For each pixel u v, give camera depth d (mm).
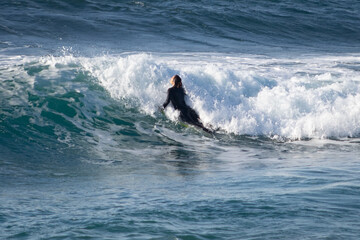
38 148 31234
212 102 40750
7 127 33906
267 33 96562
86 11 97938
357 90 44312
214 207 17781
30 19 87750
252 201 18609
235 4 114250
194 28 93438
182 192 20828
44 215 16781
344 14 115188
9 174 25172
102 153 31531
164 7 105312
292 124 39156
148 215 16750
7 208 17766
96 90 41531
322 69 61219
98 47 73312
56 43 74125
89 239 14180
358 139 38062
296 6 118812
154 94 41875
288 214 16734
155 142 35406
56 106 38188
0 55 60344
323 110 40656
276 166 28047
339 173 24719
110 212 17188
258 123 39156
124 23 91500
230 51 76438
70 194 20719
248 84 43688
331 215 16609
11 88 39906
